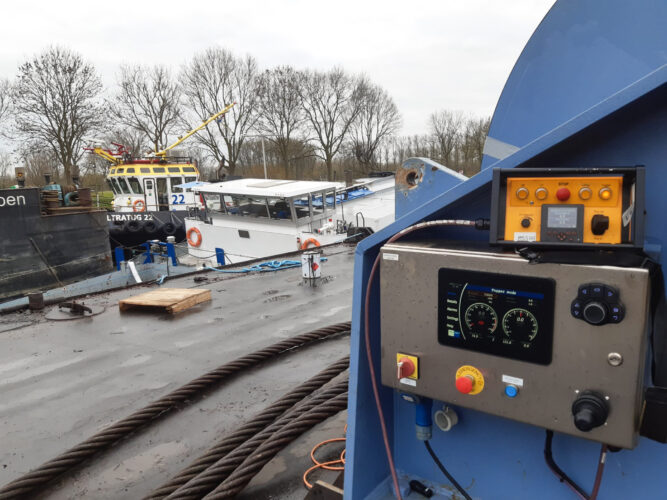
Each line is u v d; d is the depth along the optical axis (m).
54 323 5.84
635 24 1.42
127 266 10.98
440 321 1.41
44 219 11.69
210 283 7.89
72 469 2.79
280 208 12.69
